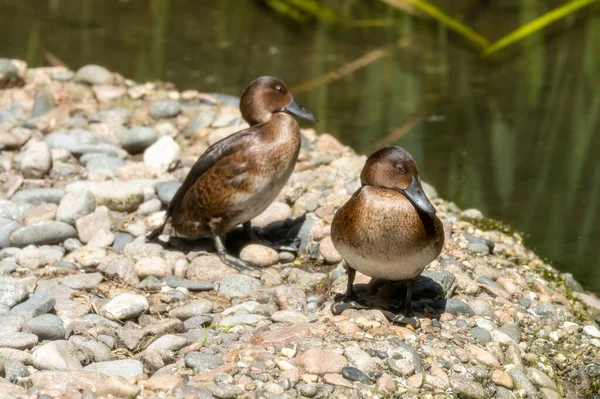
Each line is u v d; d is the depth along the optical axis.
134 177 11.69
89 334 8.00
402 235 7.75
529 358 8.37
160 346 7.80
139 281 9.35
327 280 9.31
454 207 11.91
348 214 7.94
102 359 7.69
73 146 12.34
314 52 18.75
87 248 9.73
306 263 9.85
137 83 15.74
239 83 16.88
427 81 17.45
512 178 13.62
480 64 18.33
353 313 8.30
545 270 10.45
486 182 13.47
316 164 12.16
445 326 8.38
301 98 16.52
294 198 10.99
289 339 7.82
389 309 8.58
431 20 20.34
